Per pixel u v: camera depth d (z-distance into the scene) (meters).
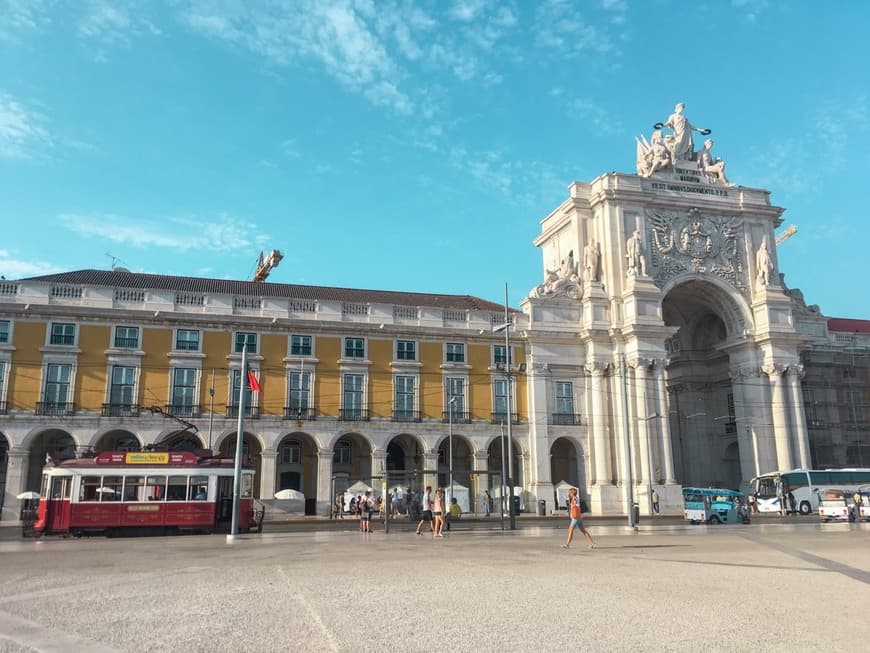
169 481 16.67
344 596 6.32
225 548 12.18
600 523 22.27
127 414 24.62
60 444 24.94
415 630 4.89
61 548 12.41
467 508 26.72
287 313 27.16
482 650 4.34
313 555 10.62
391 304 28.48
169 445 19.61
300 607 5.77
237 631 4.89
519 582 7.25
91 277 27.69
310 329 27.16
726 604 5.89
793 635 4.71
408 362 28.06
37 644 4.60
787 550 11.24
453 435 28.17
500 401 29.09
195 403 25.48
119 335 25.25
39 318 24.55
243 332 26.47
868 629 4.91
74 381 24.45
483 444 28.19
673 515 28.48
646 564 9.11
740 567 8.73
